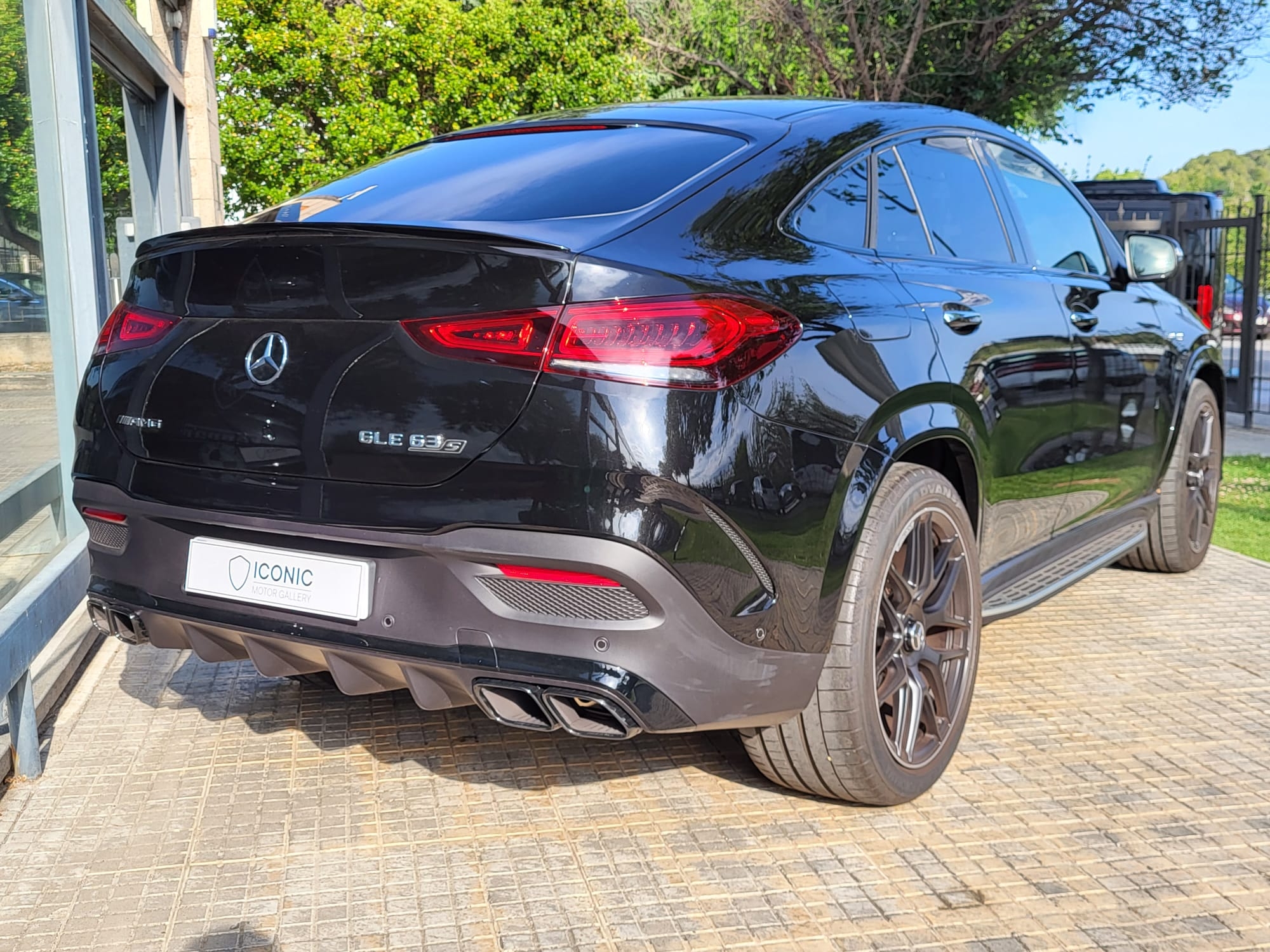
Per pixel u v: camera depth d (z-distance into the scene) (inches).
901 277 111.0
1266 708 134.3
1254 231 434.6
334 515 89.3
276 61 692.7
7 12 155.4
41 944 84.1
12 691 109.7
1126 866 97.1
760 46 711.1
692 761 117.4
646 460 81.4
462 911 89.2
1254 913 90.2
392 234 87.1
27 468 153.1
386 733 124.0
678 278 86.8
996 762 118.5
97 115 233.0
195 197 353.7
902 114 128.5
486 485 83.7
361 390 88.1
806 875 95.0
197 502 96.1
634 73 745.0
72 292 174.7
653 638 83.7
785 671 91.9
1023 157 152.2
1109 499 159.5
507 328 83.7
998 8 671.8
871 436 97.1
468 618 86.1
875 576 98.7
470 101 717.3
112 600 103.3
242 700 133.5
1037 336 131.0
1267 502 279.9
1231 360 451.8
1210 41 648.4
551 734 124.0
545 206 96.3
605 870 95.6
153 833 101.2
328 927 86.9
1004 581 131.3
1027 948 85.0
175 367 97.9
